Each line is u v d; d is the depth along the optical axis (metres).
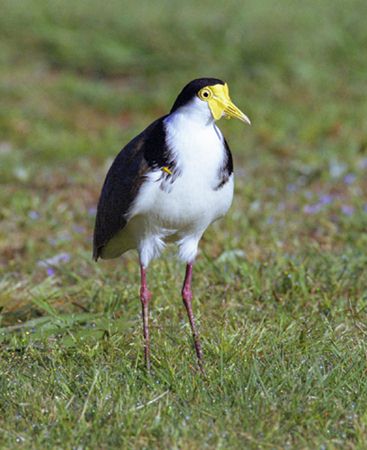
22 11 25.97
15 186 16.25
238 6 26.33
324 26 23.77
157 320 10.47
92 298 11.32
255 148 17.98
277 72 21.38
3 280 11.90
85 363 9.40
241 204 14.73
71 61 23.23
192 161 9.17
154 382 8.80
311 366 8.87
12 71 22.56
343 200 14.88
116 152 17.88
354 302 10.95
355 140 17.86
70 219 14.57
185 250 9.85
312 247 12.70
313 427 7.93
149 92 21.30
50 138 18.47
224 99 9.20
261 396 8.33
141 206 9.38
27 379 8.96
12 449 7.71
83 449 7.71
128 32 24.06
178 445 7.67
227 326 10.05
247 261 12.30
